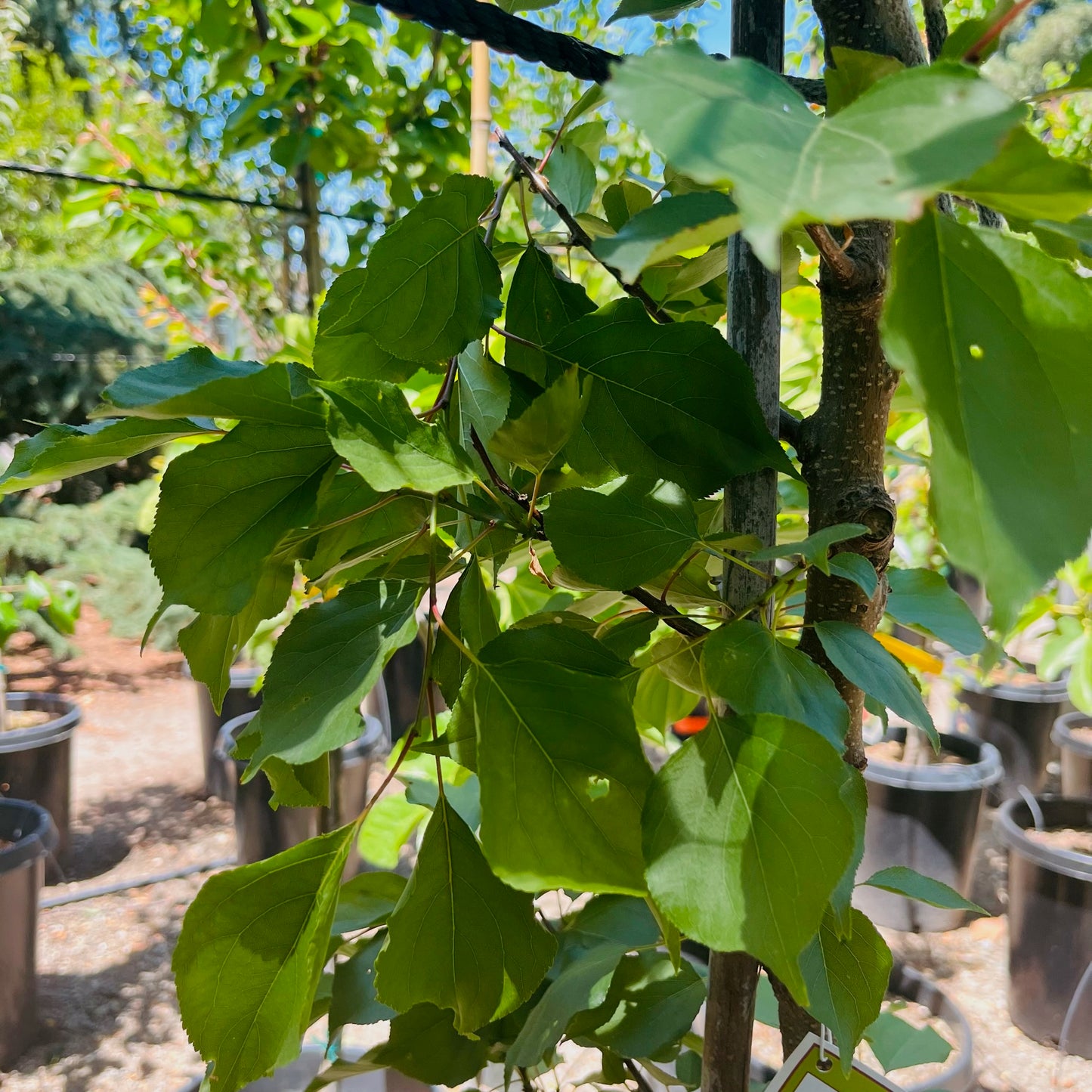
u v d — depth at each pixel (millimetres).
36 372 4914
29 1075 1683
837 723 436
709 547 500
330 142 2621
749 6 540
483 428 542
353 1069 797
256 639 1806
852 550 552
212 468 433
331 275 2869
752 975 620
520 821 378
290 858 453
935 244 294
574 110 663
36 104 4453
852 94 377
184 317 2619
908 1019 1406
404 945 439
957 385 281
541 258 593
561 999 717
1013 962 1832
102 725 3670
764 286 565
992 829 2623
